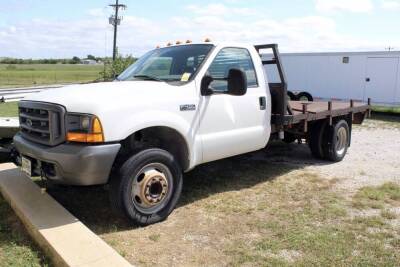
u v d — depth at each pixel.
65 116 4.25
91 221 4.80
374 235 4.46
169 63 5.62
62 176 4.27
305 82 18.42
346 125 8.05
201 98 5.17
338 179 6.68
